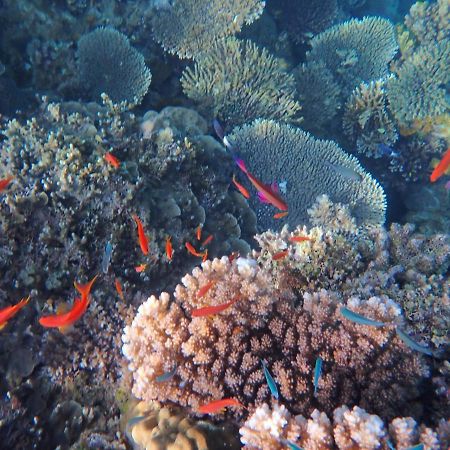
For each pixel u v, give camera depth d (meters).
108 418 0.76
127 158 1.06
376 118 1.77
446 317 0.74
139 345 0.67
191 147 1.15
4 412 0.72
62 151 0.95
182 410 0.64
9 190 0.90
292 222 1.36
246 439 0.54
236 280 0.69
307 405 0.59
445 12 2.10
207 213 1.15
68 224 0.90
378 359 0.62
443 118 1.77
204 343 0.63
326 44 2.01
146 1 1.72
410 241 0.92
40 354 0.80
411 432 0.51
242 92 1.53
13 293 0.83
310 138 1.50
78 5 1.67
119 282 0.88
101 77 1.56
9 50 1.57
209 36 1.64
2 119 1.11
